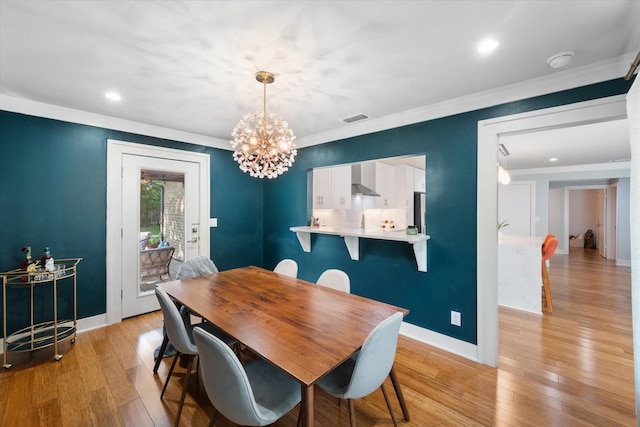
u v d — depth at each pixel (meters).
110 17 1.36
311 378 1.04
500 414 1.71
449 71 1.89
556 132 3.40
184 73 1.92
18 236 2.46
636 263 1.31
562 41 1.54
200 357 1.20
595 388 1.96
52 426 1.61
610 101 1.76
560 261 6.46
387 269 2.90
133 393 1.90
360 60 1.75
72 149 2.71
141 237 3.19
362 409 1.77
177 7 1.29
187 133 3.47
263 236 4.34
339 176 4.33
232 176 3.97
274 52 1.67
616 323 3.06
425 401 1.83
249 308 1.72
